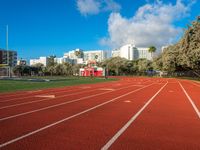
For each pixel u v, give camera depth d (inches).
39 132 364.8
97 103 701.9
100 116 496.1
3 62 6633.9
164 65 3213.6
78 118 473.7
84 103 700.0
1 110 565.3
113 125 414.3
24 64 6358.3
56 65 6309.1
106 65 5900.6
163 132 369.1
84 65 6274.6
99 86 1550.2
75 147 294.8
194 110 579.5
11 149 286.7
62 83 1886.1
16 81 2161.7
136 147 296.4
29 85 1577.3
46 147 294.4
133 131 374.3
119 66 5895.7
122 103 704.4
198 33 2042.3
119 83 2006.6
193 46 2062.0
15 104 669.3
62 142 315.0
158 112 548.7
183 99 815.7
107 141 320.2
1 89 1220.5
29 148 290.4
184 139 332.8
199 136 349.1
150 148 293.1
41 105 652.7
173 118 479.2
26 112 538.9
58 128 390.3
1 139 326.6
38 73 6136.8
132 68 6058.1
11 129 381.7
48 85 1600.6
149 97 876.0
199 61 1994.3
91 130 378.6
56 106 635.5
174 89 1314.0
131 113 533.6
